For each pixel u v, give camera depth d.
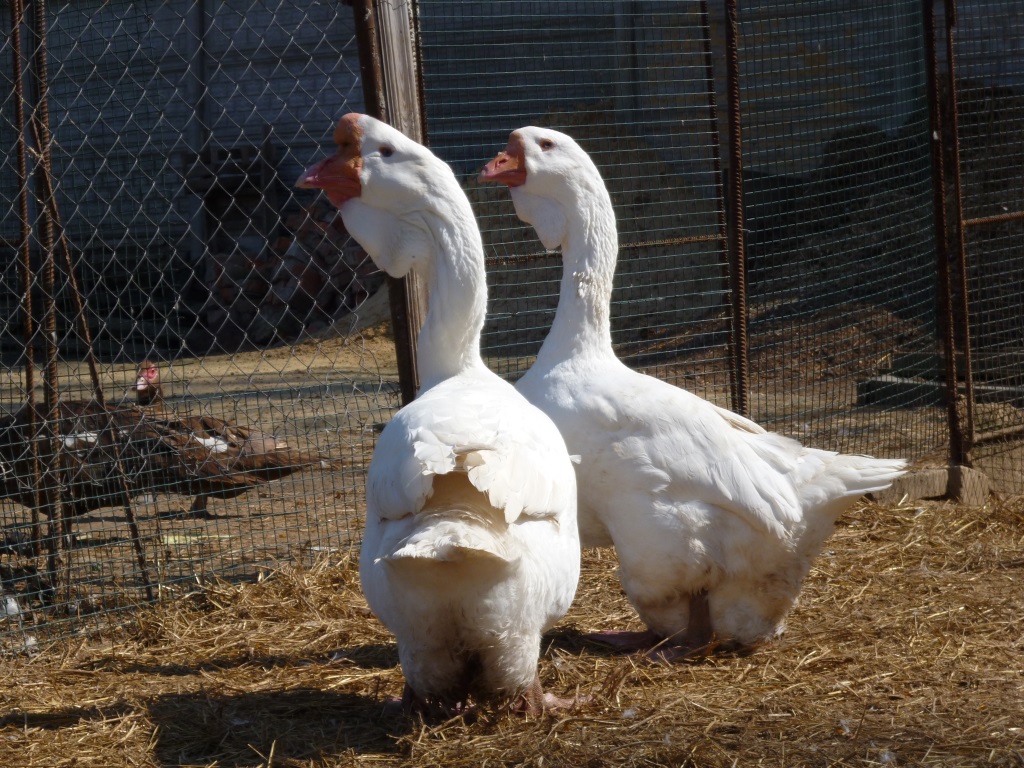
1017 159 5.93
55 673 2.80
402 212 2.62
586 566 3.32
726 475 2.74
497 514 2.33
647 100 7.31
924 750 2.44
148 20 3.62
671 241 3.57
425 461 2.29
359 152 2.61
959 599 3.06
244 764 2.45
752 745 2.45
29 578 3.10
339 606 3.07
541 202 2.92
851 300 5.57
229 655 2.88
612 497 2.78
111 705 2.65
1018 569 3.25
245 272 8.52
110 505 3.29
